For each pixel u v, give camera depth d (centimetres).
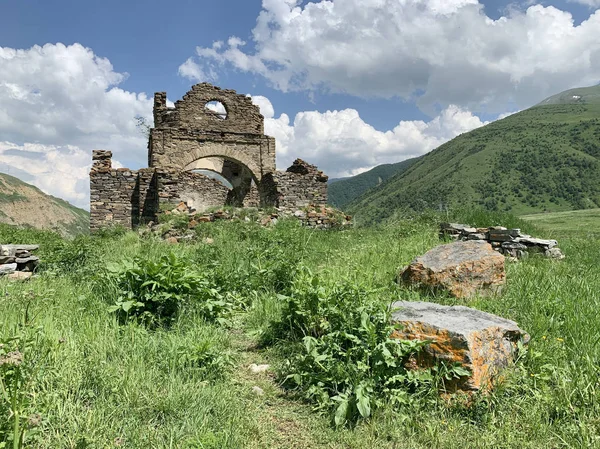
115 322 458
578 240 1229
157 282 514
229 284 645
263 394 367
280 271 662
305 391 364
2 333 366
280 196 1888
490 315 420
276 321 482
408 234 1181
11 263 705
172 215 1430
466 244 691
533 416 310
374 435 308
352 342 384
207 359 397
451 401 335
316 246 1017
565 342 425
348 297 435
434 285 600
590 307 508
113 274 551
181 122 2283
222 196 1809
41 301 506
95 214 1838
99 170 1847
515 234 973
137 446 267
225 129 2362
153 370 367
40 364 311
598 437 281
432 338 360
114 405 308
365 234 1309
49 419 271
